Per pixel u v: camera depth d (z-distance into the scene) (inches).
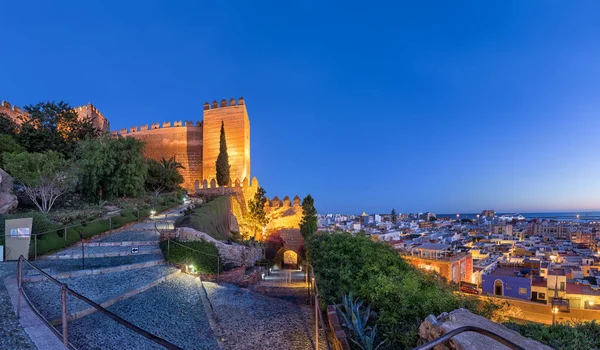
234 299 460.1
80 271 445.4
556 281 1569.9
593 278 1835.6
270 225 1616.6
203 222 860.6
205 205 1109.7
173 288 450.3
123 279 446.6
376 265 363.6
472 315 203.5
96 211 853.8
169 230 650.8
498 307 272.5
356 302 323.0
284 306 445.1
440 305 260.2
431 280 354.3
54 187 847.1
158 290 429.4
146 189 1507.1
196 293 450.6
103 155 1069.1
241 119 2016.5
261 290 575.8
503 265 2217.0
